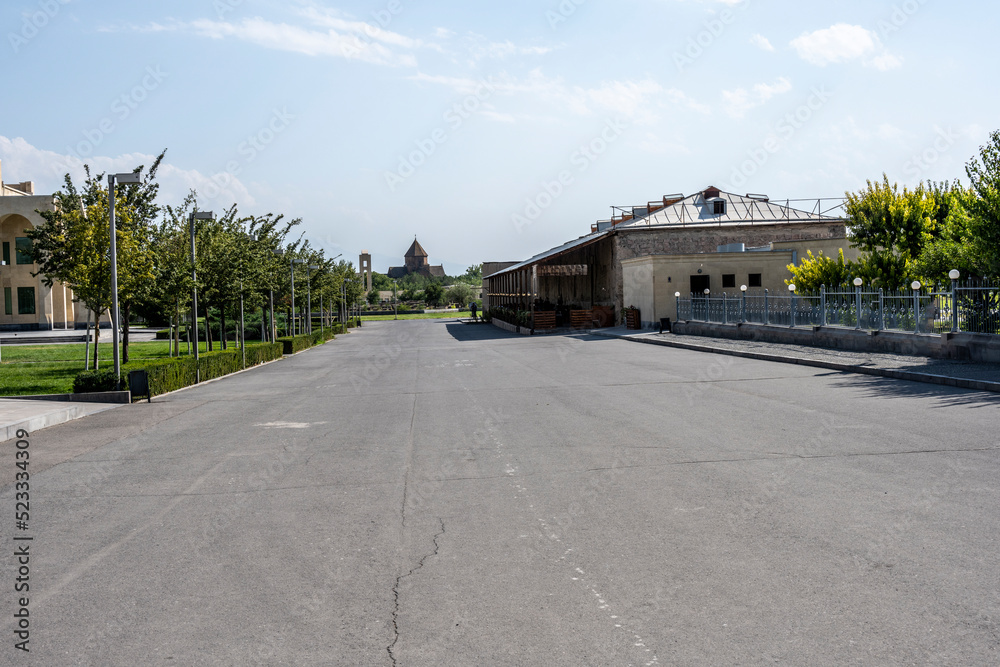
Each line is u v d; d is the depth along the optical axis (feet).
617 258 144.97
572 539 17.28
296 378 71.67
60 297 193.26
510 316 173.47
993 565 14.60
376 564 16.02
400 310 409.90
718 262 122.93
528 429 33.99
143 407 50.62
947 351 53.57
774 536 16.89
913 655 11.19
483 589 14.35
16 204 181.78
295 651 11.95
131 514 21.06
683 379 54.08
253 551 17.21
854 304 68.28
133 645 12.40
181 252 81.71
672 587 14.11
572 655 11.51
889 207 85.61
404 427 36.24
